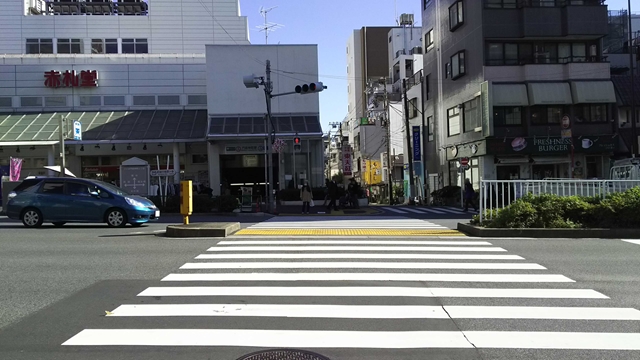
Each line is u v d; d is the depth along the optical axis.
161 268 7.95
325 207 26.16
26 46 38.62
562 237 11.25
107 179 33.41
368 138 57.94
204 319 5.32
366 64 66.06
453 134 33.12
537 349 4.46
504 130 27.75
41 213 14.11
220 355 4.33
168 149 33.31
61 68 34.94
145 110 34.97
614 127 28.12
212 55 31.78
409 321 5.23
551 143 27.41
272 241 10.92
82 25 39.19
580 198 12.26
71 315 5.51
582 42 28.62
